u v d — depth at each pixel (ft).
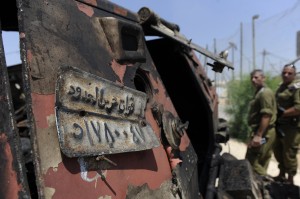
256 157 20.39
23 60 5.32
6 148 5.02
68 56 6.09
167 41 11.96
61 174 5.28
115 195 6.15
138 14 8.91
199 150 13.29
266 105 19.65
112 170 6.23
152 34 10.33
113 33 7.31
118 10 8.08
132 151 6.67
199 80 12.56
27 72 5.28
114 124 6.50
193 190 9.16
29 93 5.22
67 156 5.36
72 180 5.42
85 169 5.68
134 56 7.84
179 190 8.11
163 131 8.10
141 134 7.09
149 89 8.28
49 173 5.13
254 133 20.47
